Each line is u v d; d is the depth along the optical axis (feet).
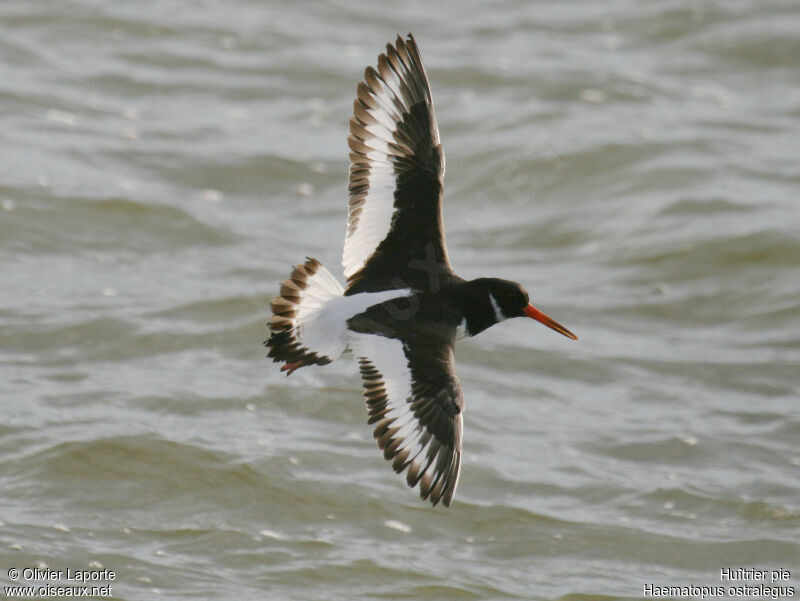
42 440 44.14
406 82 35.37
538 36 88.02
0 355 49.75
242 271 57.98
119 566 38.22
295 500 42.55
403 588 38.34
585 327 56.44
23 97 71.82
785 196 67.15
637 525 42.39
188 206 63.00
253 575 38.50
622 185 68.64
